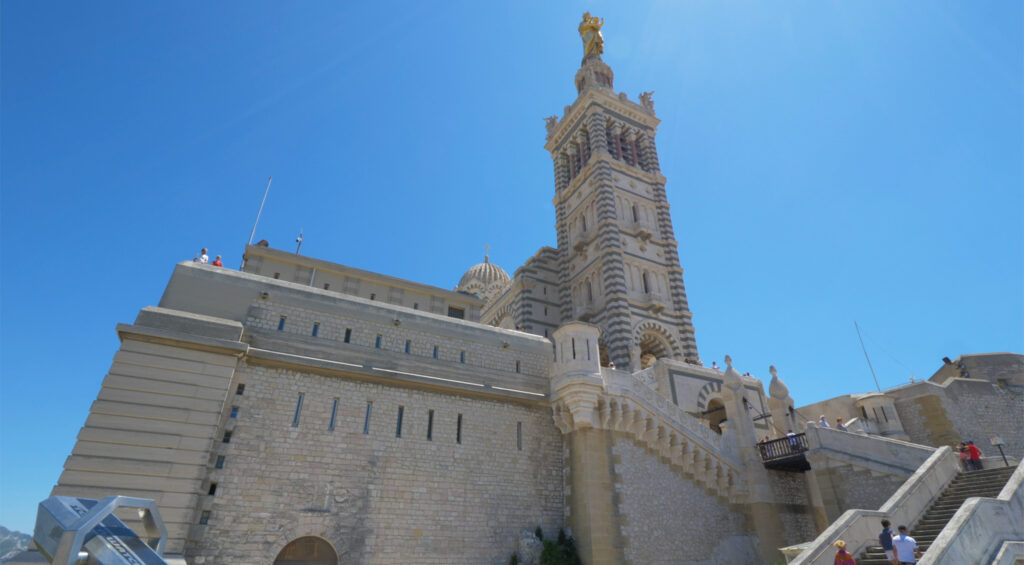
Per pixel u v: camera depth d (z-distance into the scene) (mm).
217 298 24891
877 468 26219
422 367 28266
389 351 27828
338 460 24047
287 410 24000
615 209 56375
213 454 21641
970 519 16656
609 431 28719
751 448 32062
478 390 28656
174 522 19469
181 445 20719
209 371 22484
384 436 25562
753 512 30672
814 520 32219
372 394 26234
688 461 30219
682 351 51156
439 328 30000
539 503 27969
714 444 31562
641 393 30500
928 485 22109
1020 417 45219
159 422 20750
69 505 9070
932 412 42875
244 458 22234
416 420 26734
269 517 21766
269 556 21203
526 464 28547
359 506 23625
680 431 30703
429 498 25219
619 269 51469
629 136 64750
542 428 30078
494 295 74250
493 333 31688
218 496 21141
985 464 26859
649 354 55344
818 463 28625
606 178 57125
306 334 26188
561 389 29359
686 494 29562
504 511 26781
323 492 23172
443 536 24781
